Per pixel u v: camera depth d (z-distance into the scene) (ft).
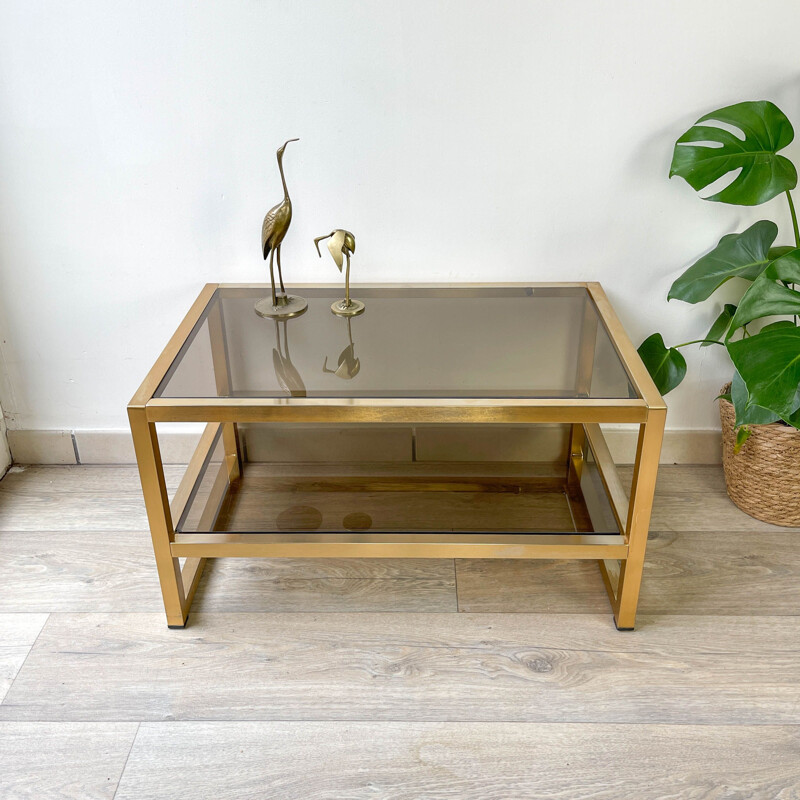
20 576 5.64
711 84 5.46
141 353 6.47
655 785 4.22
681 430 6.69
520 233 5.98
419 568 5.72
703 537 5.97
